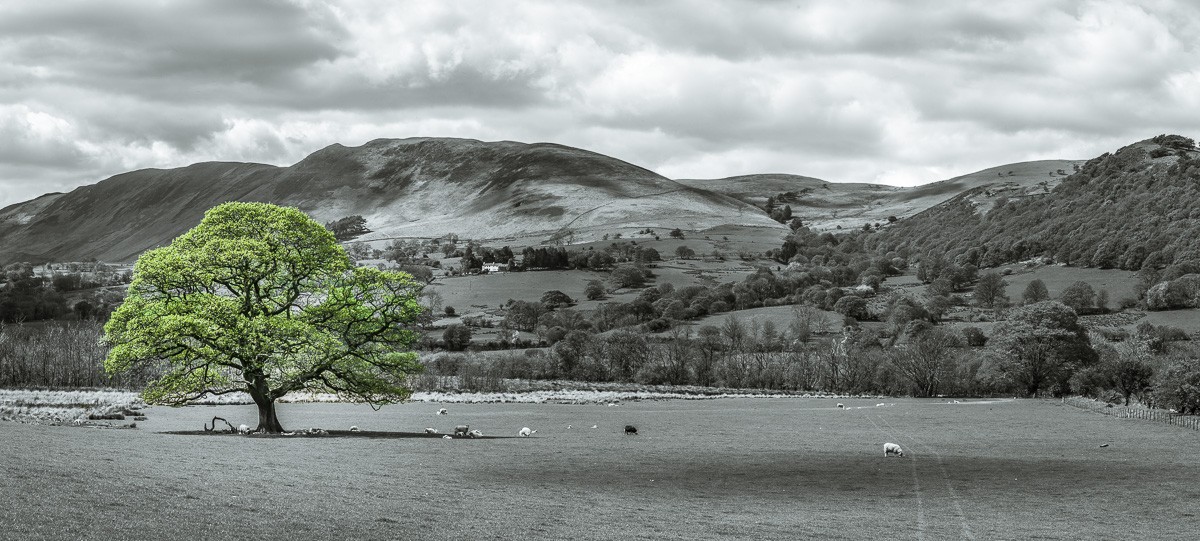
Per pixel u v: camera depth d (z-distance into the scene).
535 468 62.75
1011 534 44.62
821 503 52.25
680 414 137.38
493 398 173.25
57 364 179.38
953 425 116.88
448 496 48.16
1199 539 44.50
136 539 33.59
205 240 79.81
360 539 36.59
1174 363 150.00
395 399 88.25
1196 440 95.12
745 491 55.81
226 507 40.44
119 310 76.81
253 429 86.38
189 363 78.00
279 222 79.69
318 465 57.25
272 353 77.19
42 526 33.91
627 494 52.81
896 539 42.53
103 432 71.38
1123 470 68.56
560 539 39.03
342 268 82.12
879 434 101.44
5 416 91.31
